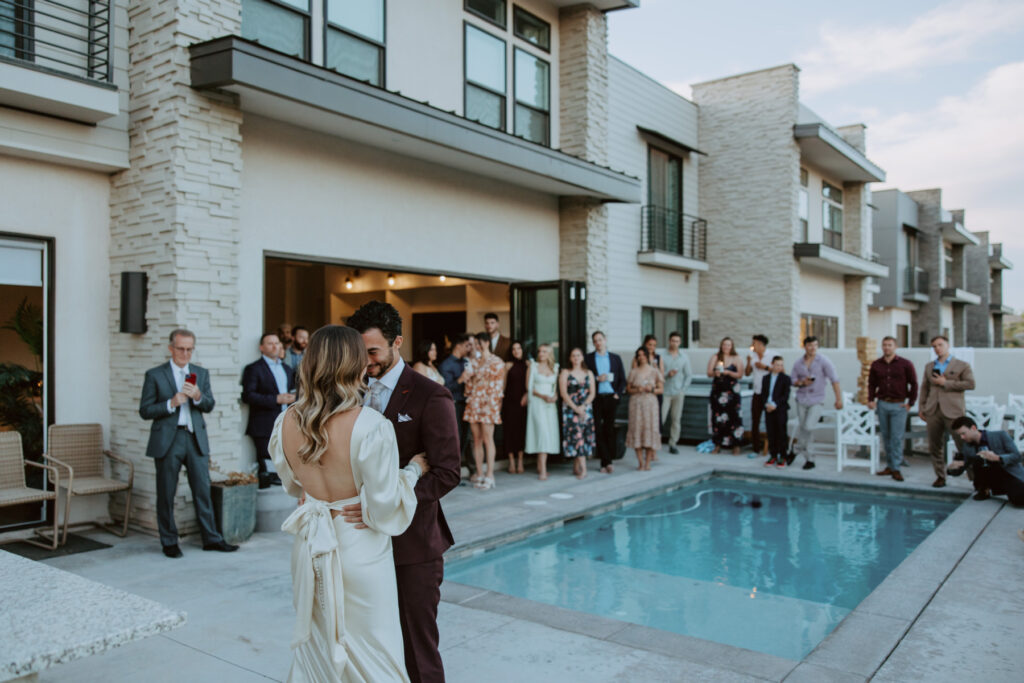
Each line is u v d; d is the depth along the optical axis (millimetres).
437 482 2533
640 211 13109
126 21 5758
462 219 8531
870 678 3168
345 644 2227
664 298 13875
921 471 8516
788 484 8312
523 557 5562
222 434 5766
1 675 1637
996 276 36781
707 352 12477
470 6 8703
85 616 1966
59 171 5594
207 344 5660
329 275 13312
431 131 7031
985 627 3725
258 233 6336
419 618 2555
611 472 8625
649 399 8688
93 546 5270
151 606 2053
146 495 5617
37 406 5492
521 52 9492
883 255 23156
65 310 5633
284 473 2402
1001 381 9805
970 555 4961
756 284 14500
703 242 14984
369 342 2580
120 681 3143
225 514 5301
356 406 2287
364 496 2236
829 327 17594
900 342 24797
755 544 5949
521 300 9680
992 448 6555
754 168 14539
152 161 5586
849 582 4977
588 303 10086
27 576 2336
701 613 4363
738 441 10000
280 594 4254
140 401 5516
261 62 5473
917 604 4051
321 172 6883
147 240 5621
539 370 8203
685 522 6695
